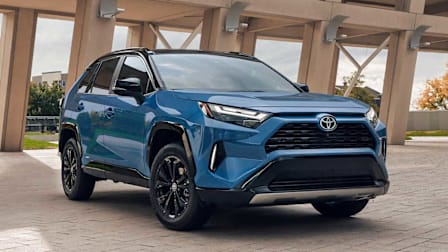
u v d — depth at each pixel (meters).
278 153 5.50
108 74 7.88
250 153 5.53
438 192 9.21
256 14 18.88
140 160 6.72
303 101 5.96
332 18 19.94
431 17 22.47
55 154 18.56
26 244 5.75
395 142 23.22
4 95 20.02
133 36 21.94
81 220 7.01
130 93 6.88
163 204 6.36
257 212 7.45
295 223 6.69
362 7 20.70
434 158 16.28
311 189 5.67
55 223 6.83
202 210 5.95
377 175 6.05
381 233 6.08
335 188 5.78
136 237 6.02
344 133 5.82
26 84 20.17
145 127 6.57
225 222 6.74
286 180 5.59
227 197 5.58
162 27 21.98
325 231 6.21
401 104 23.03
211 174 5.67
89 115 7.89
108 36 16.22
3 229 6.49
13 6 19.61
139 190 9.73
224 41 17.75
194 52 7.52
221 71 7.14
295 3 19.14
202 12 18.62
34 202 8.42
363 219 6.94
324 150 5.68
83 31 16.19
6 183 10.83
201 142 5.76
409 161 15.19
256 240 5.78
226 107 5.75
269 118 5.56
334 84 26.94
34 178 11.73
